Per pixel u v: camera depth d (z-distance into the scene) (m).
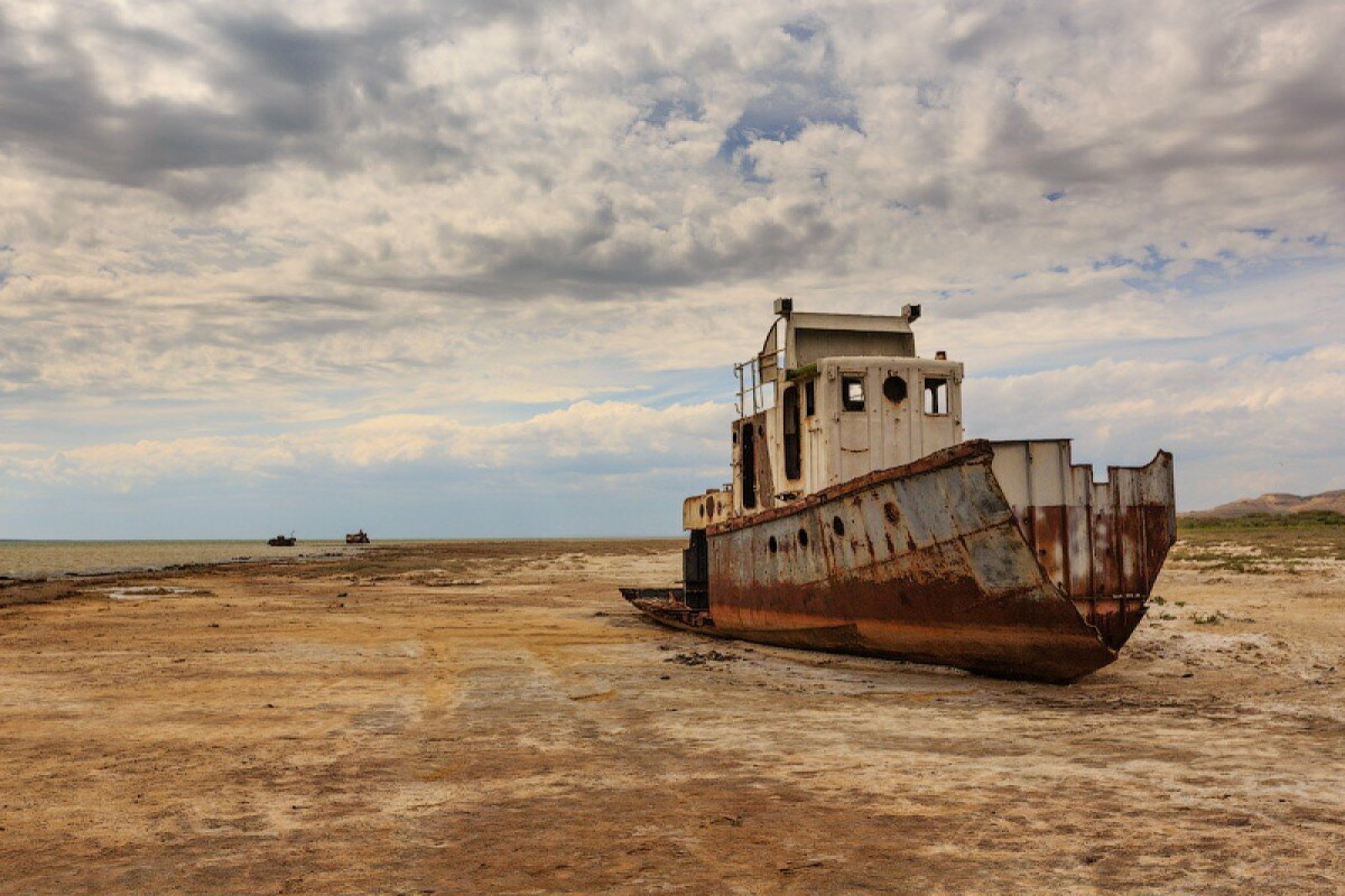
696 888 4.65
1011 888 4.54
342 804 6.35
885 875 4.77
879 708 9.85
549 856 5.19
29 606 27.11
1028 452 12.05
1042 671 11.05
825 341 15.86
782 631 14.89
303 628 20.25
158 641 17.52
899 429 14.45
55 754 7.98
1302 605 18.58
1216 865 4.80
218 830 5.76
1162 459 12.52
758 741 8.22
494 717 9.63
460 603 27.81
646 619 22.09
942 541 11.31
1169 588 23.25
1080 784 6.51
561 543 149.50
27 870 5.06
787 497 16.03
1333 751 7.46
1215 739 7.96
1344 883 4.51
